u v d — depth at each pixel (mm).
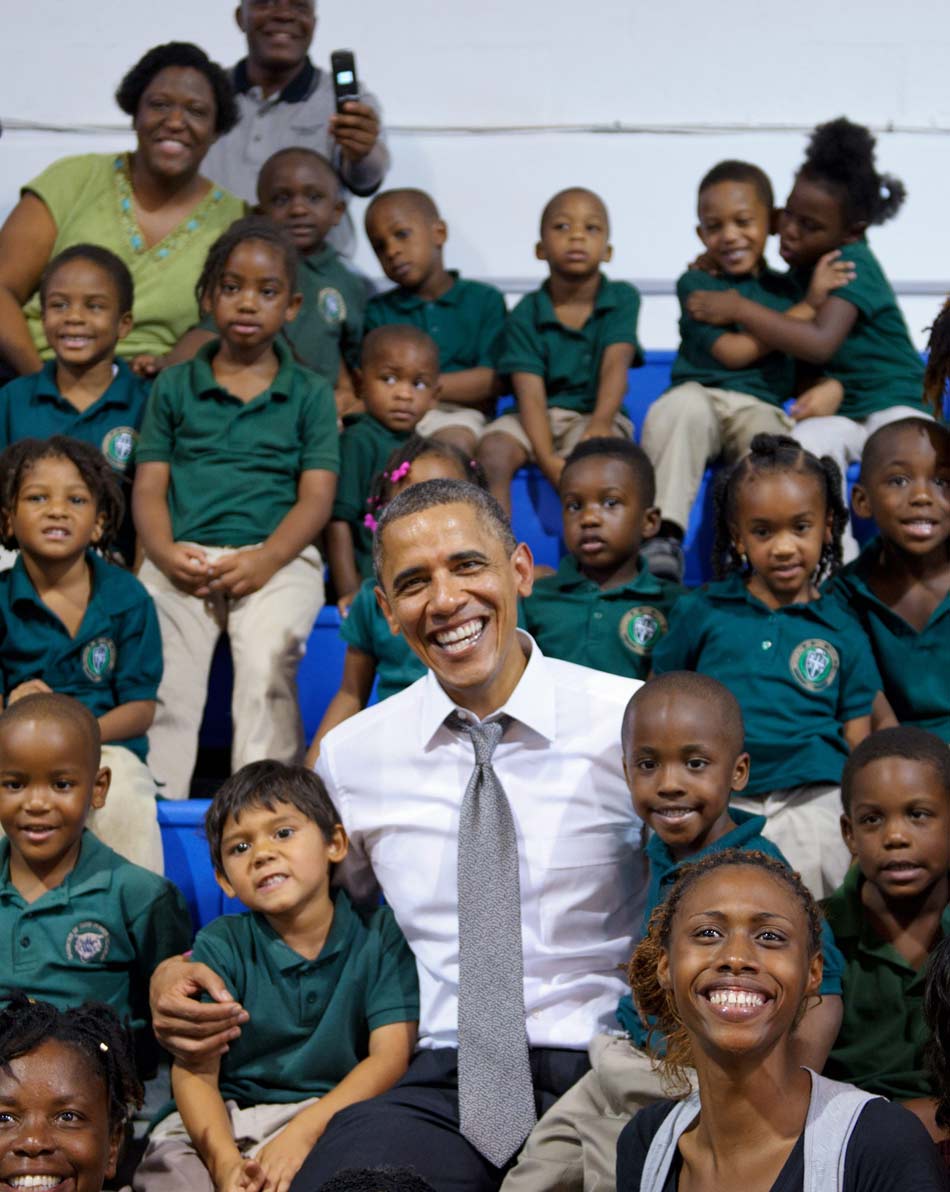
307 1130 1756
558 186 3725
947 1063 1527
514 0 3707
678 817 1761
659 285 3693
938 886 1866
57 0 3701
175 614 2574
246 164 3475
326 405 2736
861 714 2229
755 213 3045
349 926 1904
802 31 3674
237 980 1878
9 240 3109
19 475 2332
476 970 1742
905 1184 1295
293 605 2580
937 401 2385
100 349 2752
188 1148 1817
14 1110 1586
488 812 1777
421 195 3250
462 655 1728
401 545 1718
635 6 3693
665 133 3701
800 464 2297
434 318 3215
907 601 2330
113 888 2004
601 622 2438
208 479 2654
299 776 1902
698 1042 1396
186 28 3729
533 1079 1775
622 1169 1472
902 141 3660
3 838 2062
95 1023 1679
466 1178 1675
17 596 2340
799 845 2119
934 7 3654
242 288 2695
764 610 2281
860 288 2943
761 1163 1370
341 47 3738
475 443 2990
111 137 3715
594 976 1802
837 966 1754
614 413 2949
